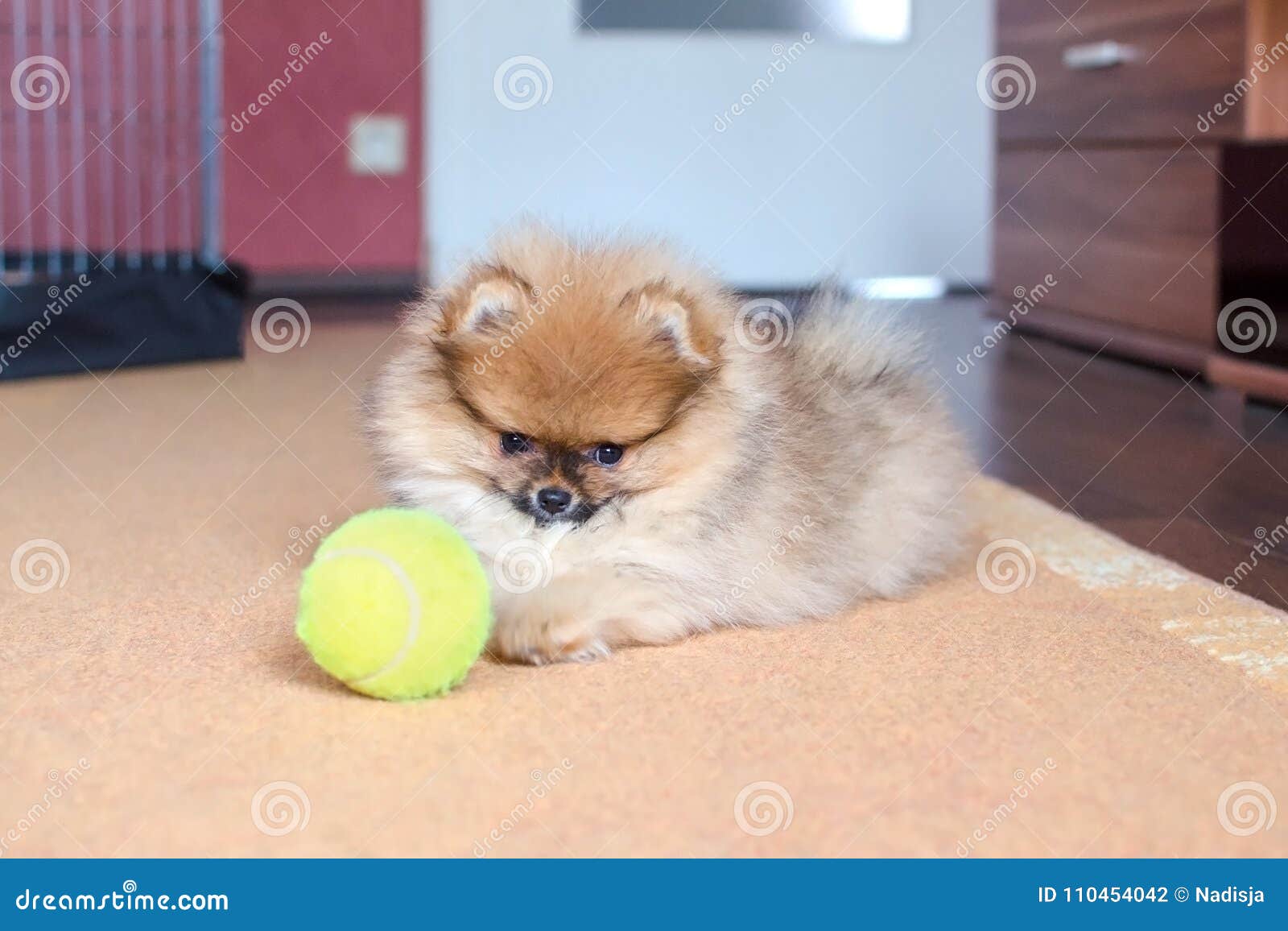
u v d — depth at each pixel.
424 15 2.65
